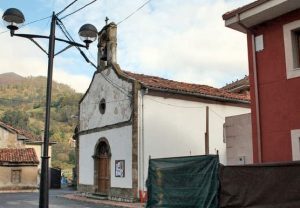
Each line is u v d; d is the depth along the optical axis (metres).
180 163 11.04
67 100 92.81
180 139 20.83
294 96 10.64
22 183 34.69
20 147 40.50
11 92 136.50
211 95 21.86
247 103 23.75
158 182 11.75
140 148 19.61
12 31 10.31
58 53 10.81
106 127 22.36
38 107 101.00
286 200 8.20
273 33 11.34
